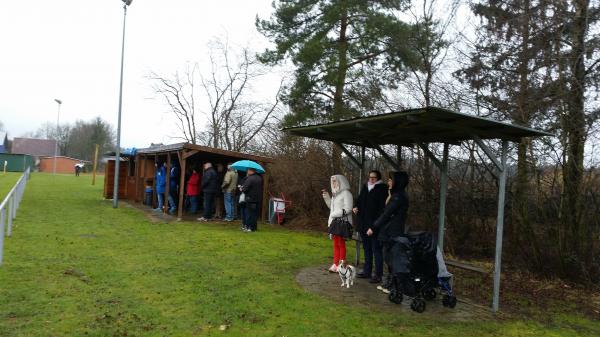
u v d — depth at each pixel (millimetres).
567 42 8227
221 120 30109
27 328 4684
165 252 9008
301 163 15383
